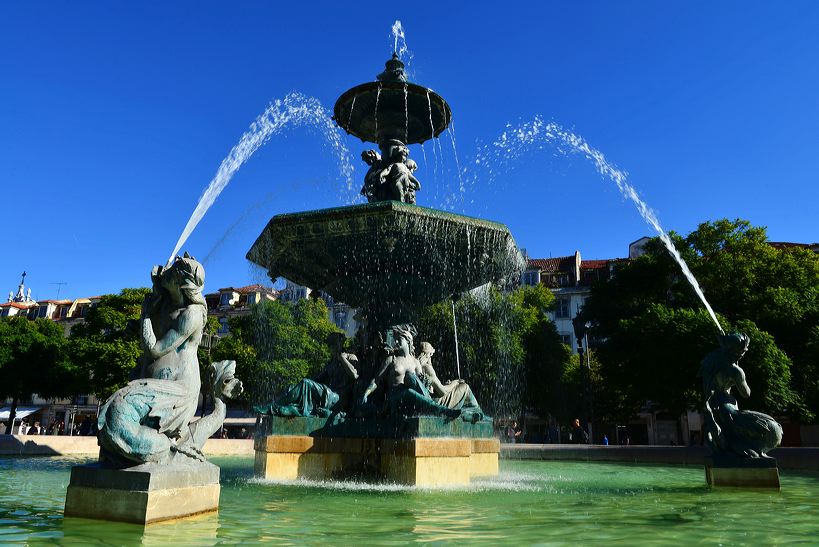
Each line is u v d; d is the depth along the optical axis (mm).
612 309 25031
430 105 8750
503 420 21969
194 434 3604
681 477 7383
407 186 8438
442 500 4797
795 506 4473
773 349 17719
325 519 3664
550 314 39219
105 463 3252
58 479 5906
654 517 3893
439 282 8078
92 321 28547
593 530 3361
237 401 28406
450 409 6602
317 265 7953
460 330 21031
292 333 28062
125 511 3096
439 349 20766
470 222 7352
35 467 7453
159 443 3248
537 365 26219
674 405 20484
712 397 5977
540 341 26438
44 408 45344
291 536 3039
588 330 25703
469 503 4594
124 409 3199
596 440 30000
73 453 10320
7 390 30469
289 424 6633
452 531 3285
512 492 5480
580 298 39125
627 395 22922
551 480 6938
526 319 26203
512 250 8039
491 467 7219
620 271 25203
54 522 3104
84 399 45312
